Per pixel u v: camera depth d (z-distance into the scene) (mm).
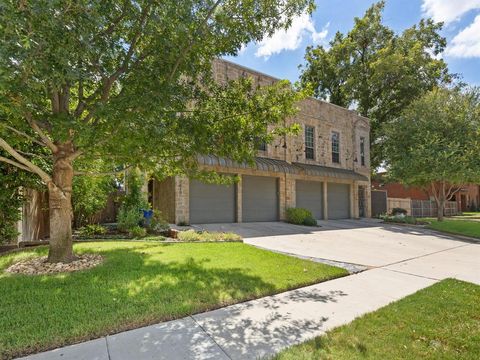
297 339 3244
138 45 5812
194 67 6125
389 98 26953
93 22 3908
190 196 13664
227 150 6133
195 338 3246
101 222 13398
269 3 5934
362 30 26688
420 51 24547
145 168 7223
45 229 10633
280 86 6504
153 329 3447
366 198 22750
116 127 4891
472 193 40750
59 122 4457
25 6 3262
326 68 28500
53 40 3535
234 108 6238
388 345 3123
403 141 19562
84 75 4082
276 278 5430
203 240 9242
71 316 3574
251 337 3285
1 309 3725
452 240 12156
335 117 20906
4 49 3125
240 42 6133
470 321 3773
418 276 6125
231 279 5211
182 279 5070
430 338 3307
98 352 2920
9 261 6156
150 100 4602
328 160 19906
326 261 7379
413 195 33125
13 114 4449
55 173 5988
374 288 5207
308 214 16062
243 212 15461
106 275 5160
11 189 7480
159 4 4754
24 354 2859
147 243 8516
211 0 5387
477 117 17719
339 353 2939
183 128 5520
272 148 16781
